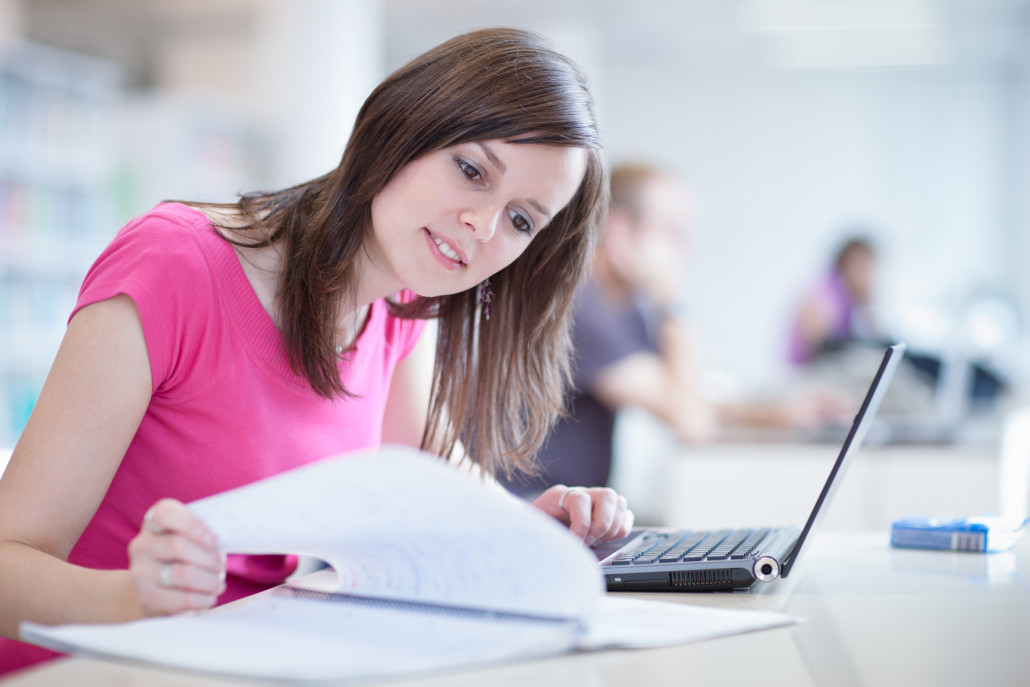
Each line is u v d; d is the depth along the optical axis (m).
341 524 0.63
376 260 1.10
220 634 0.63
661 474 3.42
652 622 0.71
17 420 4.88
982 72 8.40
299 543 0.67
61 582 0.75
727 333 8.68
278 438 1.06
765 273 8.66
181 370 0.99
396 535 0.64
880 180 8.56
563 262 1.27
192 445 1.02
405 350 1.36
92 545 1.02
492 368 1.31
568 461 2.53
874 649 0.67
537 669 0.59
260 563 1.10
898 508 2.79
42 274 5.04
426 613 0.67
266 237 1.07
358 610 0.69
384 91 1.02
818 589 0.90
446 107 0.97
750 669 0.61
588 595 0.62
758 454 2.91
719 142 8.70
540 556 0.61
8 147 4.80
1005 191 8.40
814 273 8.59
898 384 3.36
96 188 5.37
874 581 0.94
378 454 0.57
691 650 0.65
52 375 0.90
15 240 4.86
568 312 1.33
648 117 8.72
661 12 7.12
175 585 0.66
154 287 0.94
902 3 6.97
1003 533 1.14
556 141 0.97
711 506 2.93
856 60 8.27
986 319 6.66
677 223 2.82
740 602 0.84
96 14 6.73
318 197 1.12
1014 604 0.83
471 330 1.30
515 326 1.30
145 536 0.68
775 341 8.61
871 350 4.69
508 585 0.65
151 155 5.78
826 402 3.38
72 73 5.13
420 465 0.57
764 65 8.50
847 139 8.59
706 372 4.16
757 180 8.67
